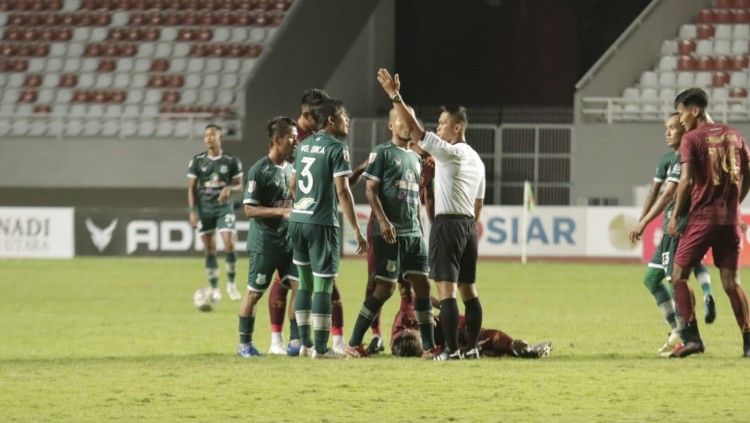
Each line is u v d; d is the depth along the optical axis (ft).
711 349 151.02
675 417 99.09
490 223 362.74
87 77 424.05
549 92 471.21
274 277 146.51
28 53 431.84
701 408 103.24
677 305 138.72
